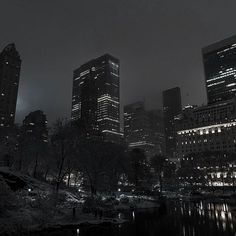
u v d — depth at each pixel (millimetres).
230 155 167500
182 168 181000
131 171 108375
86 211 49844
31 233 33250
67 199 62156
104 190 94000
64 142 69500
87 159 78062
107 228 38094
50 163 84938
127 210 65062
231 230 35875
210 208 69625
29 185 62344
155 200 92562
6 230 32156
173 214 56250
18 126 106312
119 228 38219
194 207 73062
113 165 90438
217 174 178500
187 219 47938
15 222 34812
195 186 167625
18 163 91562
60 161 75750
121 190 128625
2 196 38438
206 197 129750
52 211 43812
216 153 174750
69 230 36000
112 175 92250
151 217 51062
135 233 34219
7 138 92375
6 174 60219
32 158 88938
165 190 163375
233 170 168250
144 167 129000
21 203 41938
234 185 162000
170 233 34250
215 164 171500
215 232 34562
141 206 74125
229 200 107000
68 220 41562
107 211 59781
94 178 80062
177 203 90750
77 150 77500
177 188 167250
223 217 50094
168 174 160875
